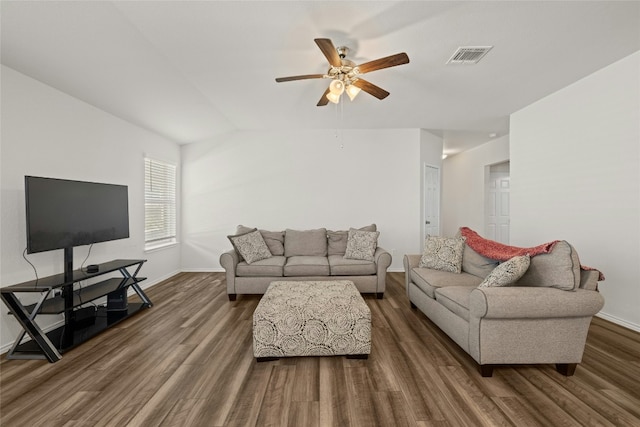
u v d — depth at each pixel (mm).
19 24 1956
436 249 3135
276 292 2549
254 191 5016
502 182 6363
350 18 2051
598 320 2842
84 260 3023
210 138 5000
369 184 5012
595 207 2945
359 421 1495
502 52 2518
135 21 2059
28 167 2461
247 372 1954
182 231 5043
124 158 3652
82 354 2191
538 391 1740
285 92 3354
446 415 1537
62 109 2783
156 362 2080
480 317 1834
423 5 1928
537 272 2037
